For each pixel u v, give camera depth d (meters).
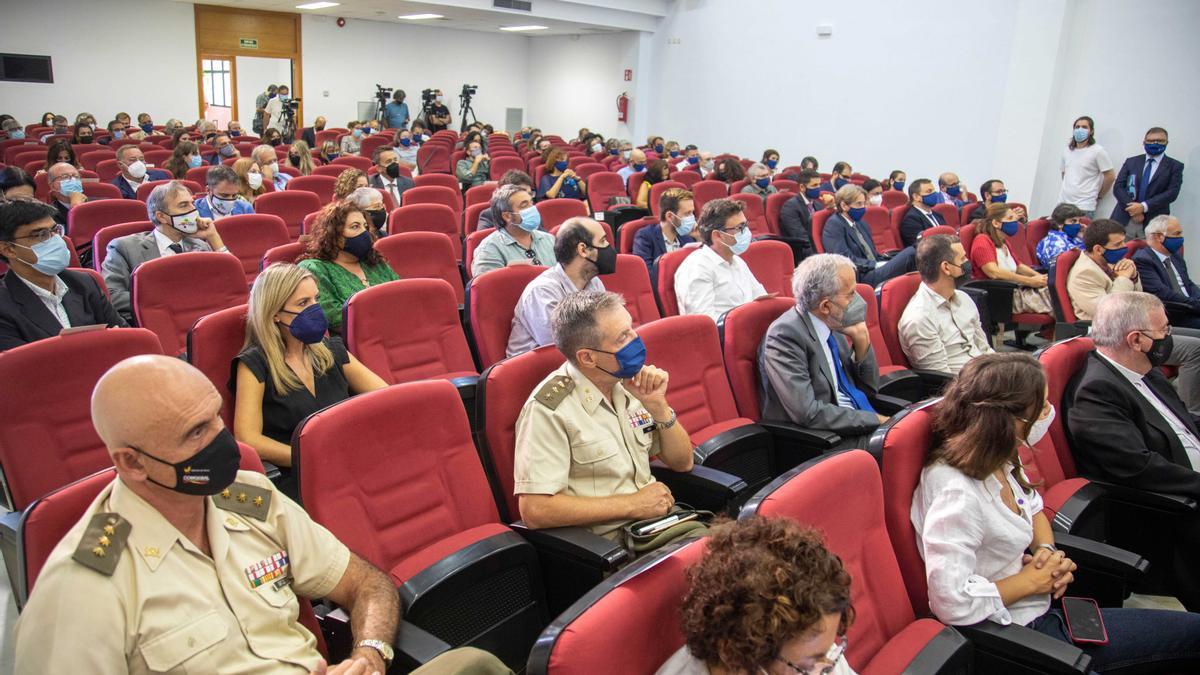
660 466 2.12
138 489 1.21
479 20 13.62
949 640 1.50
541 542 1.74
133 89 12.99
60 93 12.36
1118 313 2.35
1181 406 2.44
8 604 2.23
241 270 3.25
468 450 1.85
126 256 3.61
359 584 1.45
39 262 2.63
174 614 1.18
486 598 1.65
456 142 11.88
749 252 4.10
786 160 11.18
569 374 1.93
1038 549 1.78
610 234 3.97
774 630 1.01
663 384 1.99
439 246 3.97
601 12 12.48
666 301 3.74
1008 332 5.50
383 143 10.73
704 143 12.54
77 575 1.12
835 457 1.56
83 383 2.01
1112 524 2.29
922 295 3.29
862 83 10.02
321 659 1.26
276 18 14.02
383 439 1.69
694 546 1.29
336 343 2.39
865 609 1.54
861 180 8.88
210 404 1.20
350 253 3.18
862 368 2.84
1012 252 5.61
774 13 11.02
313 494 1.57
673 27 12.85
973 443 1.65
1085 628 1.66
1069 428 2.34
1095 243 4.23
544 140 10.97
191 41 13.33
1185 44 7.05
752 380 2.67
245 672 1.23
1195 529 2.16
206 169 6.88
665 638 1.20
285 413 2.14
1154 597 2.47
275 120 13.37
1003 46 8.53
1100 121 7.70
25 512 1.22
